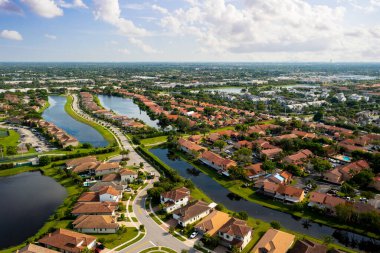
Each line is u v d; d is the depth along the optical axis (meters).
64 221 131.50
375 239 122.00
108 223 123.81
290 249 110.44
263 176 184.88
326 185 172.00
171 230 122.12
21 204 147.62
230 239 115.75
